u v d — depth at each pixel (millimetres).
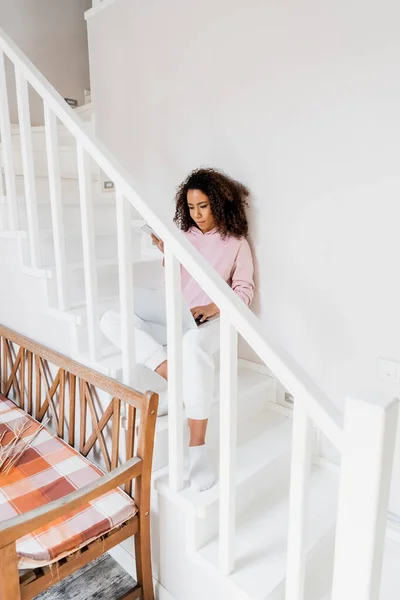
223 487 1072
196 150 2000
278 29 1601
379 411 701
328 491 1543
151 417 1226
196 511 1188
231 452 1041
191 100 1972
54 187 1465
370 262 1480
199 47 1886
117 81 2332
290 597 954
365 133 1425
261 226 1792
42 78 1427
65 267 1541
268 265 1798
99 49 2402
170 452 1245
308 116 1566
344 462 769
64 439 1699
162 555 1377
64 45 3168
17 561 995
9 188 1686
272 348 895
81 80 3285
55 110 1380
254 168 1776
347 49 1427
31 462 1437
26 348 1762
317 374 1699
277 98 1648
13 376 1914
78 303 1682
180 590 1338
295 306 1729
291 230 1693
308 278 1669
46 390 1723
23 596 1042
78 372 1482
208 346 1358
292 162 1644
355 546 777
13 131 2645
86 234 1385
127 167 2389
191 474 1285
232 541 1124
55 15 3094
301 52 1550
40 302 1672
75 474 1372
